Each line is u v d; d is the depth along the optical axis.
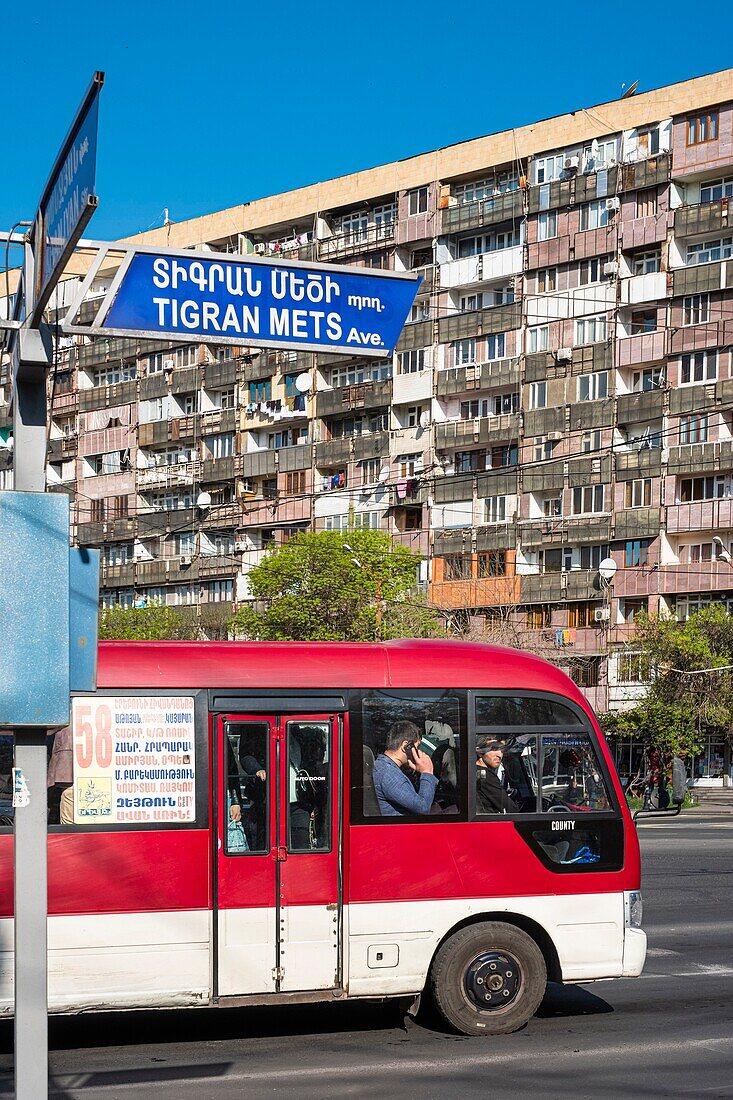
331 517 59.06
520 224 55.34
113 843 8.91
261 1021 10.09
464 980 9.47
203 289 5.15
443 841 9.49
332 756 9.38
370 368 59.19
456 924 9.55
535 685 9.94
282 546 52.69
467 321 55.94
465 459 56.31
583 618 51.88
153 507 66.12
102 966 8.80
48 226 4.81
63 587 4.56
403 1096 7.81
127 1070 8.56
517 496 53.97
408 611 47.75
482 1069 8.48
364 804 9.38
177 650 9.33
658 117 51.88
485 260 55.88
